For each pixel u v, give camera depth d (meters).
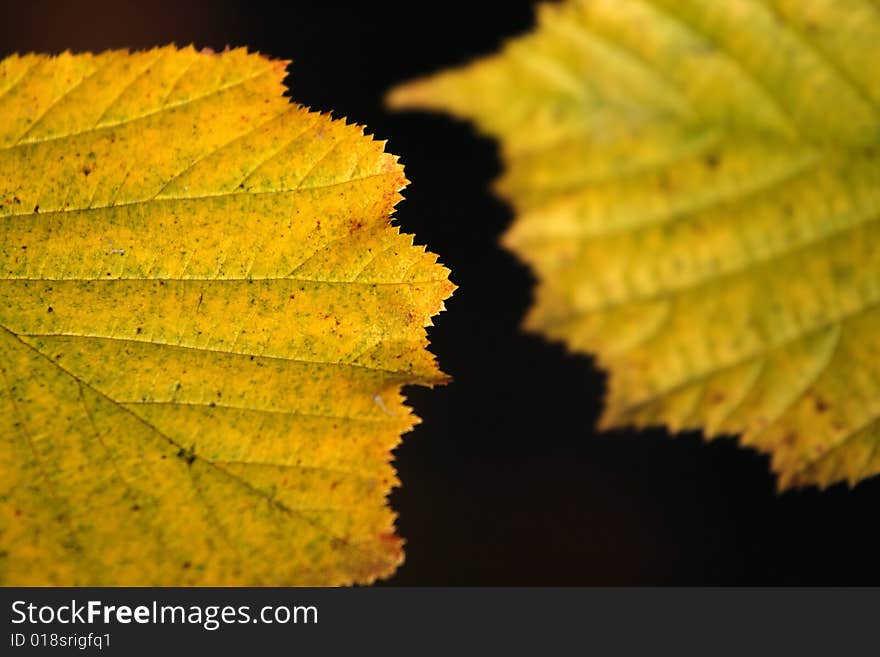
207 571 0.30
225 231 0.31
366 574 0.30
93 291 0.31
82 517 0.30
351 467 0.31
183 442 0.31
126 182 0.31
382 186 0.31
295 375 0.31
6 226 0.31
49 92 0.31
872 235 0.33
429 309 0.31
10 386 0.31
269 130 0.31
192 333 0.31
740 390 0.33
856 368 0.33
